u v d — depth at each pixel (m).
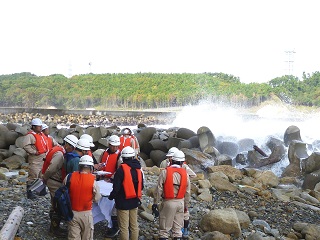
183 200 7.23
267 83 103.94
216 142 20.02
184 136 19.39
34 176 9.43
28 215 8.45
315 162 15.14
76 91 113.56
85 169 6.51
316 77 100.81
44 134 9.69
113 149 7.96
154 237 7.93
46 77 124.19
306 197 12.31
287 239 8.85
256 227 9.27
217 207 10.45
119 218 7.02
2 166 15.41
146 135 19.00
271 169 17.73
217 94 99.25
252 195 12.04
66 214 6.34
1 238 6.42
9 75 131.25
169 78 112.38
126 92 108.56
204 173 14.70
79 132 19.42
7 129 18.64
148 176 13.23
